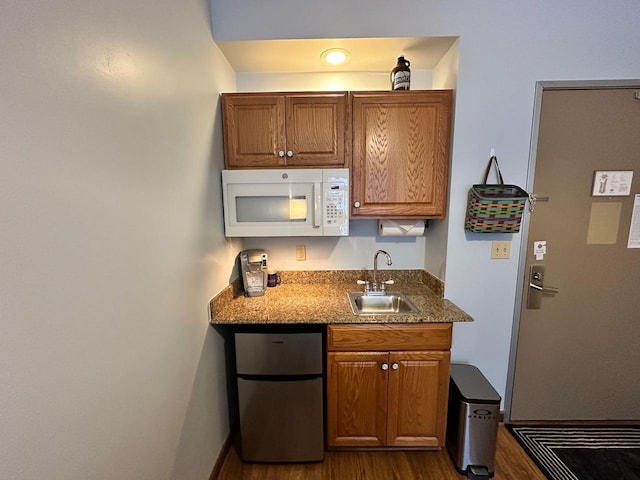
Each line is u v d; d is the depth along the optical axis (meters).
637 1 1.52
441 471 1.55
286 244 2.10
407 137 1.65
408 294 1.87
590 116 1.61
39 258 0.60
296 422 1.55
